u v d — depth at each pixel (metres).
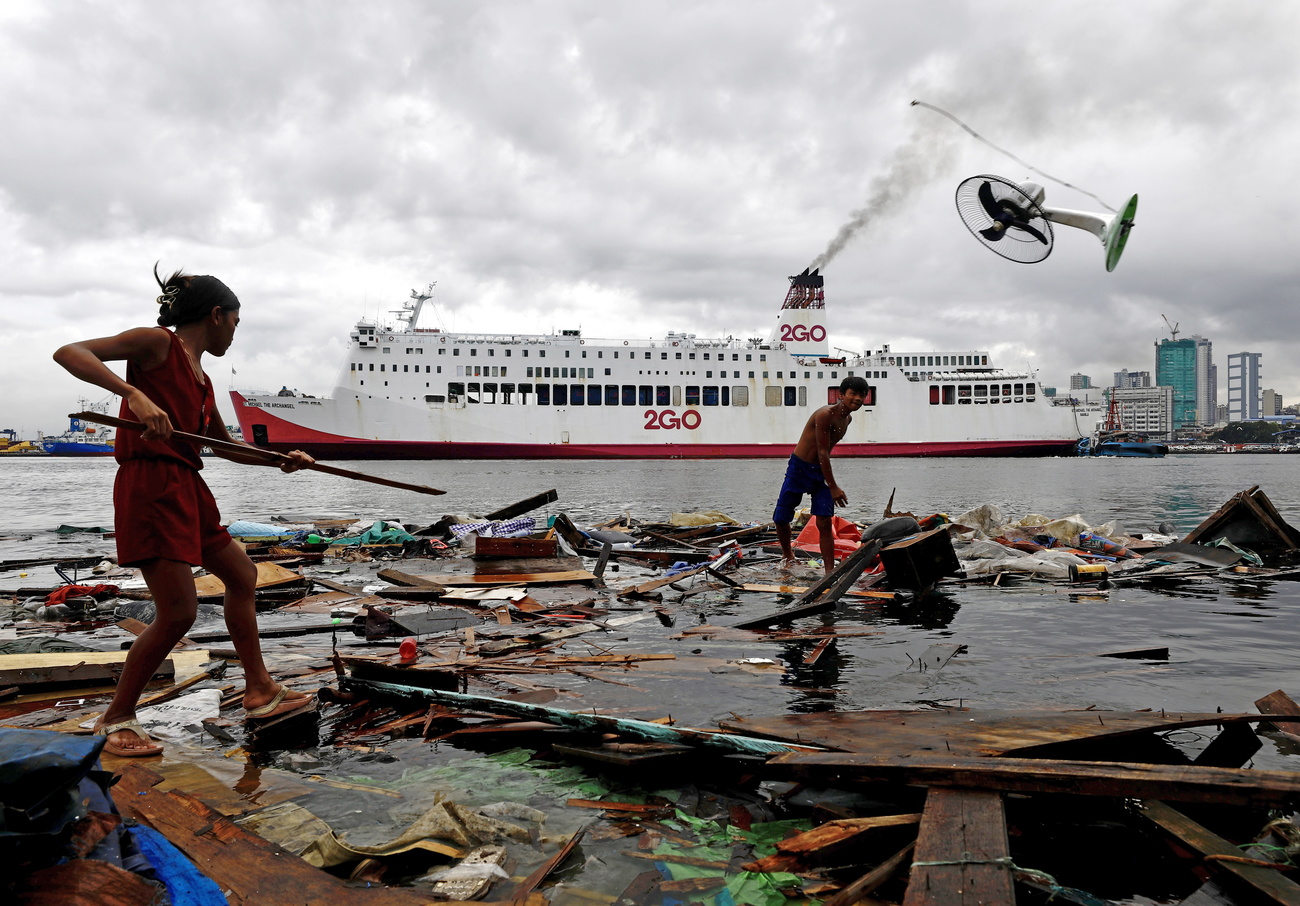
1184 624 5.25
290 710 3.21
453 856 2.05
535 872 1.99
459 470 45.41
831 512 7.62
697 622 5.52
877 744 2.49
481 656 4.46
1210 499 20.64
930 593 6.45
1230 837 2.12
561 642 4.87
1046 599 6.36
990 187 6.25
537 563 8.00
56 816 1.75
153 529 2.80
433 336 65.62
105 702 3.53
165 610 2.88
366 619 5.31
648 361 69.88
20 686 3.67
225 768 2.73
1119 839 2.15
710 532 11.54
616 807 2.45
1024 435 74.31
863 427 73.62
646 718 3.21
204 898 1.68
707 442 70.56
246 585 3.22
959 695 3.55
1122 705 3.37
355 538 10.38
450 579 7.33
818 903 1.87
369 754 2.92
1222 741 2.85
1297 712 2.92
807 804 2.45
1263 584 6.99
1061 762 2.11
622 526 12.55
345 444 63.56
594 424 68.62
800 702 3.46
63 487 30.38
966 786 2.11
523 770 2.76
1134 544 9.56
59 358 2.60
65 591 6.14
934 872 1.71
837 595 5.76
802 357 76.62
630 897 1.90
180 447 2.88
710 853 2.14
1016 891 1.87
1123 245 5.32
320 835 2.14
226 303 3.14
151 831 1.98
